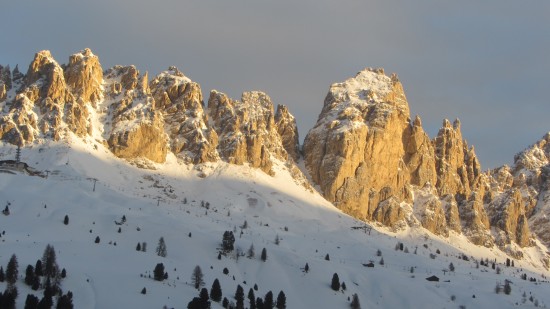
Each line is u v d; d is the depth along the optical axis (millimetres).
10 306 197875
